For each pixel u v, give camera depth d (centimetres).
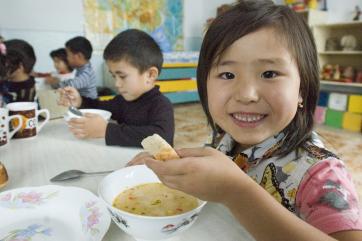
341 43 344
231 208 39
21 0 340
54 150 85
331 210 42
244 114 50
